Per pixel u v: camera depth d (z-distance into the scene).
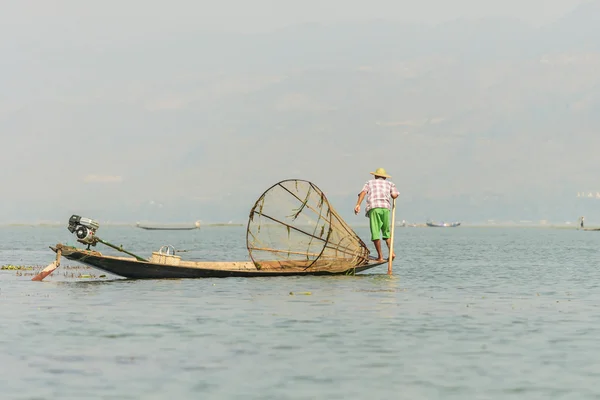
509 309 76.81
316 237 116.25
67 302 81.00
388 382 46.72
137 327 64.81
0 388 45.22
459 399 43.38
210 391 44.69
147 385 45.91
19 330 63.22
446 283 105.50
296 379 47.31
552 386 46.00
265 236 116.06
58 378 47.41
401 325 66.12
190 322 67.50
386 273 122.69
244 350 55.28
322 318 69.81
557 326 66.00
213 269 108.12
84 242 102.50
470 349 55.84
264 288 95.06
